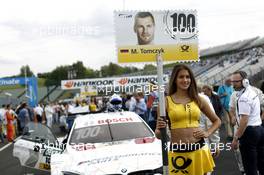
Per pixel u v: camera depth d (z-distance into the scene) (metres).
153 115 12.48
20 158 8.36
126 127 7.61
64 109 29.34
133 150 6.57
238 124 6.41
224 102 11.71
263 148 6.34
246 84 6.12
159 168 6.03
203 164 4.55
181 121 4.49
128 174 5.93
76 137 7.42
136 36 11.82
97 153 6.58
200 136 4.48
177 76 4.54
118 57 11.97
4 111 20.22
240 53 52.59
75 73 78.38
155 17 11.59
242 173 7.67
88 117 8.27
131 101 16.95
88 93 28.27
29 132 8.45
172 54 11.48
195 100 4.54
